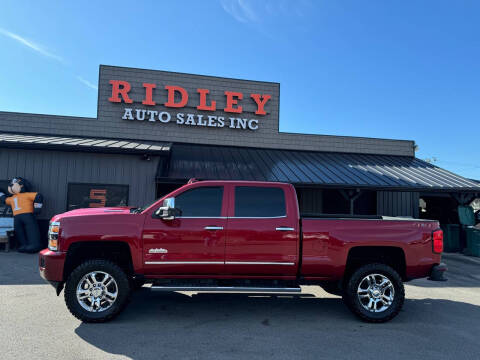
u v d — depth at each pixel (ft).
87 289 14.74
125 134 47.88
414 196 53.78
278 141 52.03
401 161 51.16
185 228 15.15
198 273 15.28
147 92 48.47
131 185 36.94
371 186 37.73
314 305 18.35
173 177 35.19
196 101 50.19
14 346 12.00
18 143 33.99
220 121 50.31
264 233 15.42
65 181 35.88
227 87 51.34
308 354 12.00
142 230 14.97
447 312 17.44
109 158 36.78
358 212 52.60
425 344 13.16
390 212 52.95
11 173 34.99
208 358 11.48
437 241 16.20
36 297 18.02
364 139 54.03
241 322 15.24
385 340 13.47
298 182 36.65
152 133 48.67
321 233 15.65
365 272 15.56
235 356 11.68
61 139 39.06
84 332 13.51
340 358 11.74
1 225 33.45
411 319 16.20
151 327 14.28
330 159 48.44
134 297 19.02
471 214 40.91
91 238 14.64
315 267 15.53
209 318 15.69
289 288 15.11
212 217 15.48
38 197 32.78
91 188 36.24
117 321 14.93
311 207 50.90
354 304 15.44
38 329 13.67
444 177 43.83
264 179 36.50
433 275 15.97
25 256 30.12
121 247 15.66
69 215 15.14
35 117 45.01
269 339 13.30
